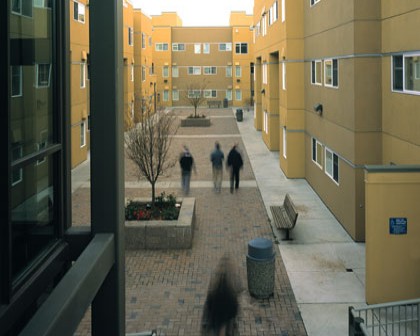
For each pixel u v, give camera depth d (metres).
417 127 9.86
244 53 59.59
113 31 4.77
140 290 9.36
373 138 12.07
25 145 4.59
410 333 7.80
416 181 8.53
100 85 4.82
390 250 8.63
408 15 10.25
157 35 59.09
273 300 8.92
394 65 11.20
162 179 20.33
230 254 11.28
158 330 7.88
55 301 3.40
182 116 47.53
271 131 27.11
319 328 7.93
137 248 11.66
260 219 14.21
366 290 8.77
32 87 4.78
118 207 4.91
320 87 16.47
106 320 4.88
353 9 11.97
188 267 10.48
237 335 7.69
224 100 59.69
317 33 16.81
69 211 5.49
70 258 5.30
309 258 11.05
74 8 22.19
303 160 20.00
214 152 18.73
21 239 4.41
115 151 4.85
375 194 8.61
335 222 13.85
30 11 4.70
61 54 5.38
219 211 15.13
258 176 20.69
